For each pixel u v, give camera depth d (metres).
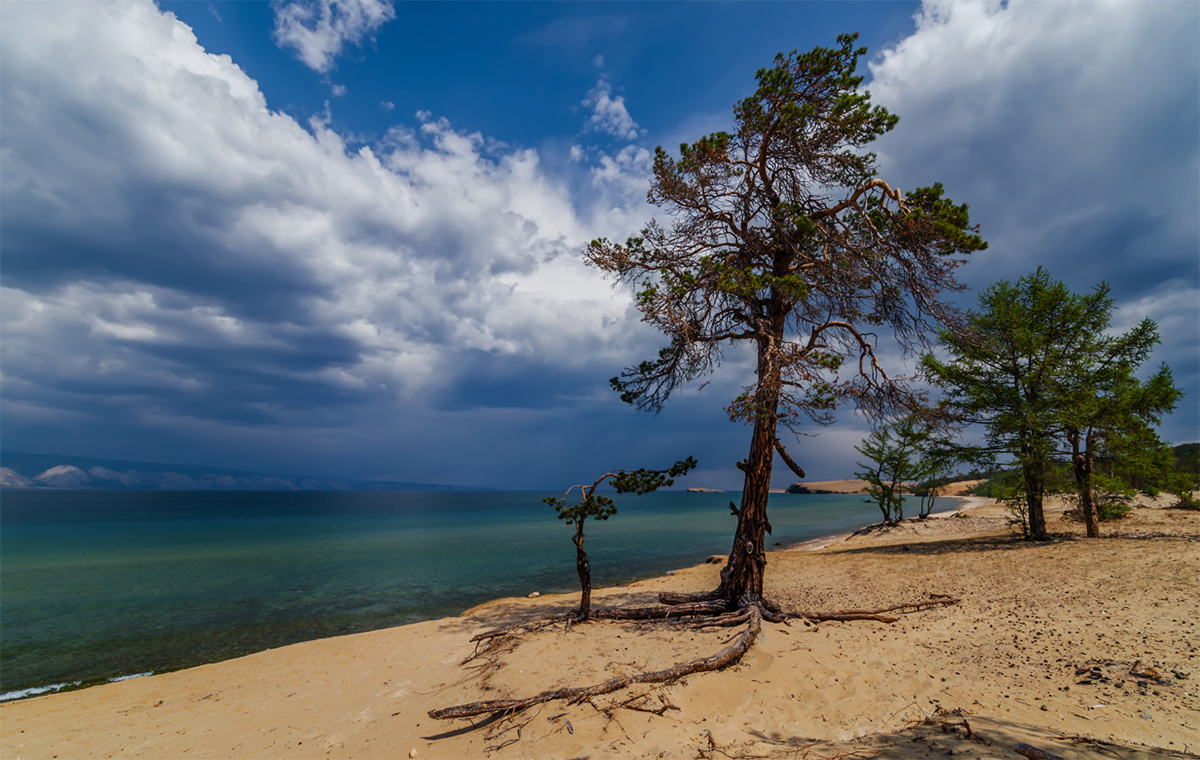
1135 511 25.08
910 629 9.42
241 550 34.44
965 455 19.48
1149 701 5.28
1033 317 18.36
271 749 6.92
